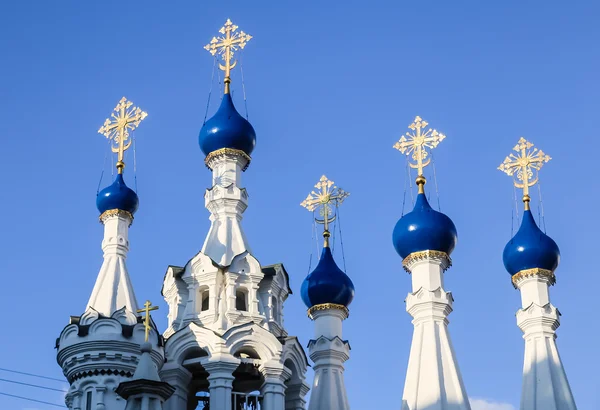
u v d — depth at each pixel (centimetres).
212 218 5675
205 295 5419
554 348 5666
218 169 5803
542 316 5703
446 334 5212
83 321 5100
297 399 5353
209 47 6162
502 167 6225
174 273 5419
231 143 5819
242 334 5150
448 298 5288
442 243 5400
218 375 5041
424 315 5241
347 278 5900
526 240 5903
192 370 5200
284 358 5247
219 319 5225
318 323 5797
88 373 4991
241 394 5109
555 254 5881
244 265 5397
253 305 5325
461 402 5006
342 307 5831
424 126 5753
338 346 5697
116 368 4997
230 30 6181
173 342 5150
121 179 5697
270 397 5109
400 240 5444
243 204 5712
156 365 5062
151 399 4503
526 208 6075
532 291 5819
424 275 5350
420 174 5625
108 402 4944
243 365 5166
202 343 5125
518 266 5894
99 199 5609
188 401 5272
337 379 5625
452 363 5112
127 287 5341
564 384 5553
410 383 5084
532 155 6212
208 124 5872
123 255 5481
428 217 5431
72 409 4978
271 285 5428
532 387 5550
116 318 5106
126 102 5894
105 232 5541
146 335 4750
